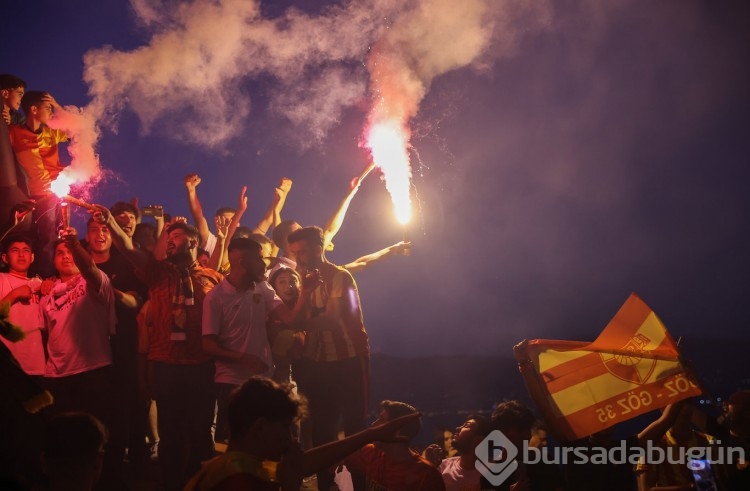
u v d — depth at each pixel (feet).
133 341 23.40
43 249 26.08
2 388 15.49
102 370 21.29
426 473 17.58
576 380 19.77
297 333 21.57
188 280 21.20
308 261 22.02
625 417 19.35
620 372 19.79
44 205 26.37
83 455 13.05
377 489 17.60
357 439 13.84
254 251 20.66
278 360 23.80
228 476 11.66
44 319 21.43
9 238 22.27
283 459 13.08
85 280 21.52
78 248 21.02
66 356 20.94
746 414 20.35
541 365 19.98
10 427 16.16
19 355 20.84
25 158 26.40
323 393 21.56
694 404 21.95
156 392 20.44
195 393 20.59
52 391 20.79
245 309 20.49
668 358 19.86
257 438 12.17
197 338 20.72
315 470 13.55
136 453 23.61
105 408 21.15
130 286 23.95
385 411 18.06
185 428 20.61
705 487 21.40
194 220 28.25
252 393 12.24
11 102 26.84
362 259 25.04
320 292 21.90
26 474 16.35
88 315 21.27
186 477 20.48
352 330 21.83
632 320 20.29
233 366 20.22
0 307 16.28
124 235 21.53
